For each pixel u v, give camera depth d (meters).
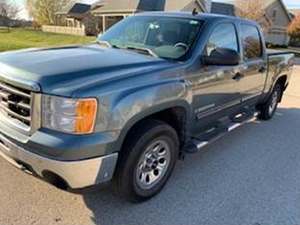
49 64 3.06
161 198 3.62
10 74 2.95
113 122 2.85
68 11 56.44
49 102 2.72
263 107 6.69
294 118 7.29
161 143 3.48
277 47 46.88
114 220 3.20
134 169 3.21
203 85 3.91
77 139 2.70
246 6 43.78
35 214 3.16
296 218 3.44
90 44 4.30
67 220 3.13
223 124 4.91
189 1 34.69
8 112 3.04
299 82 13.11
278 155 5.05
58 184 2.88
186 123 3.80
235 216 3.40
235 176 4.25
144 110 3.09
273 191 3.95
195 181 4.04
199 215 3.38
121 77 3.01
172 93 3.38
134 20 4.58
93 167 2.82
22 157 2.88
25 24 63.91
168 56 3.75
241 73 4.81
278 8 48.72
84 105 2.69
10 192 3.45
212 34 4.13
